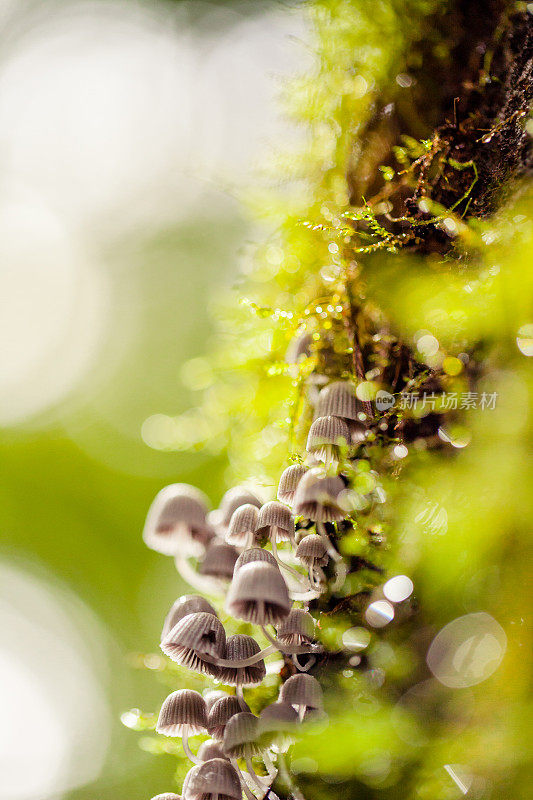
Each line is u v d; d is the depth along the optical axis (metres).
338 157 0.38
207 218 0.99
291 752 0.35
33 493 0.92
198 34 0.86
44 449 0.94
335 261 0.37
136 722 0.39
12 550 0.90
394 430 0.36
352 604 0.36
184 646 0.37
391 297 0.36
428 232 0.36
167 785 0.57
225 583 0.39
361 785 0.34
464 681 0.34
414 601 0.35
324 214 0.38
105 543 0.90
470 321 0.35
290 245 0.39
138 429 0.95
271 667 0.38
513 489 0.34
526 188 0.35
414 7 0.37
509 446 0.35
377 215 0.37
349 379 0.37
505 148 0.36
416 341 0.36
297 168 0.40
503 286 0.35
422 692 0.35
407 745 0.34
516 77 0.36
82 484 0.93
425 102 0.37
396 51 0.37
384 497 0.36
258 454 0.40
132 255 1.03
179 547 0.40
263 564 0.36
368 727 0.34
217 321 0.41
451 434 0.35
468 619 0.34
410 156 0.37
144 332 1.00
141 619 0.88
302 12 0.39
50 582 0.91
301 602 0.37
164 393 0.97
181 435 0.41
